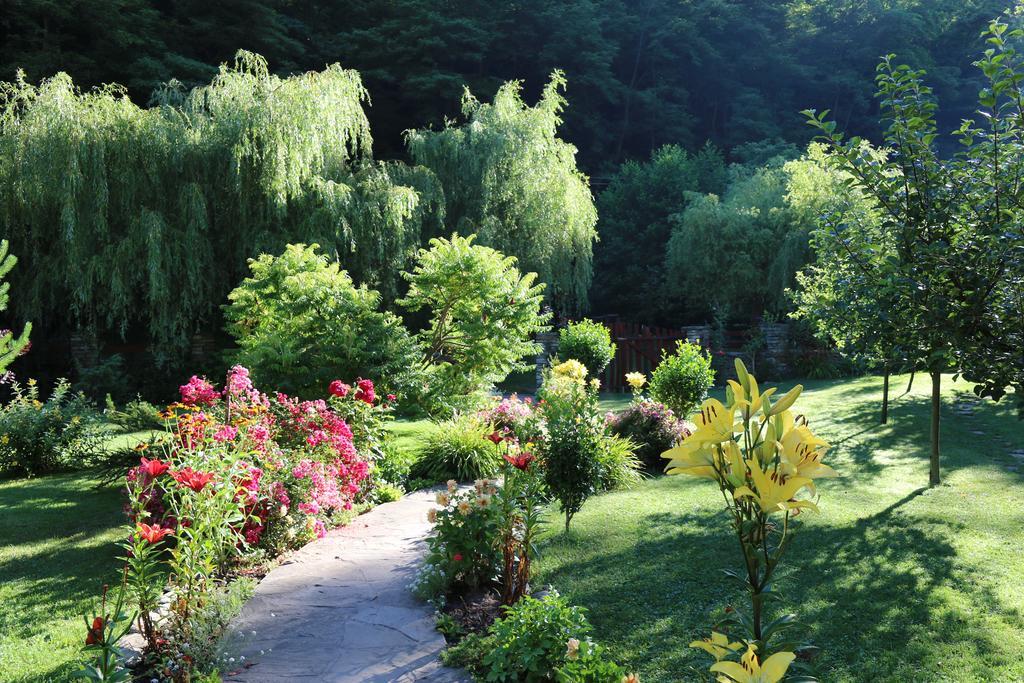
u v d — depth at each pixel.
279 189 16.22
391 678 4.21
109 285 16.25
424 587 5.33
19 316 16.78
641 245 28.44
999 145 5.12
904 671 4.12
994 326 4.98
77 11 24.84
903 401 13.63
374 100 31.42
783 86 42.03
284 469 6.76
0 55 23.53
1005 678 4.01
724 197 27.73
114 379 16.89
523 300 12.60
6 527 7.45
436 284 12.55
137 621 4.84
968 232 5.16
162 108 16.78
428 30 30.78
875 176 5.73
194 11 28.02
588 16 36.12
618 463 8.79
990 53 4.97
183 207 16.19
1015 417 11.68
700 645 1.92
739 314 24.67
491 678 4.05
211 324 18.00
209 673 4.19
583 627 4.22
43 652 4.46
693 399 11.38
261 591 5.54
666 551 6.14
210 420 6.78
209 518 4.66
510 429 10.56
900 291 5.45
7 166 14.99
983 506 7.19
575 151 20.97
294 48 29.27
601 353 13.97
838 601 5.04
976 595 5.07
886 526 6.63
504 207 20.11
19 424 10.22
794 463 1.88
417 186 18.78
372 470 8.65
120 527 7.41
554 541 6.54
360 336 11.30
